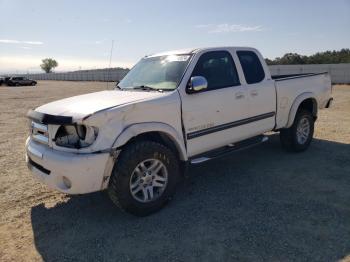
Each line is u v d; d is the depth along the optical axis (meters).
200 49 4.86
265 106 5.49
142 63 5.50
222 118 4.80
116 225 3.86
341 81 34.78
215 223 3.78
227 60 5.09
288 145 6.30
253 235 3.48
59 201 4.59
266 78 5.59
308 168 5.50
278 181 4.98
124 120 3.78
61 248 3.43
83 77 76.44
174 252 3.25
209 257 3.14
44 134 3.98
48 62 127.88
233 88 4.96
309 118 6.45
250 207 4.14
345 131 8.24
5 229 3.86
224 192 4.66
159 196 4.09
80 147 3.63
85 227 3.84
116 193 3.75
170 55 5.07
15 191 4.97
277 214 3.92
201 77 4.31
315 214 3.88
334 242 3.28
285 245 3.26
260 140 5.50
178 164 4.26
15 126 10.80
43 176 3.88
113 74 49.22
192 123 4.42
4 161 6.54
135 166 3.80
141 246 3.39
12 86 47.31
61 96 24.94
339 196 4.36
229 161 6.05
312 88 6.49
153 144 3.96
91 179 3.58
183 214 4.04
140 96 4.22
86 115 3.55
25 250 3.42
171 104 4.18
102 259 3.21
